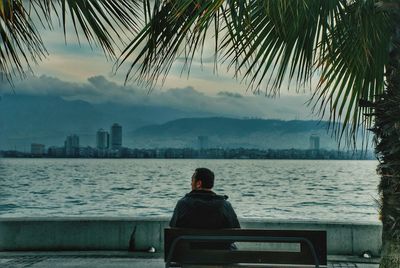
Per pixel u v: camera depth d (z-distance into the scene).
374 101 5.55
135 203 93.12
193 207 6.51
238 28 4.49
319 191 126.50
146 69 4.46
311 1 4.87
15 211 80.44
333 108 5.39
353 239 9.90
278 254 5.74
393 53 5.30
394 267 5.41
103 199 102.69
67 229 10.32
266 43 4.91
